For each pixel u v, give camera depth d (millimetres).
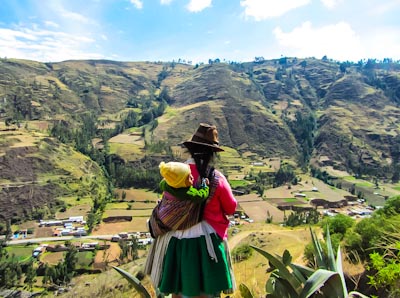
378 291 4492
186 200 2572
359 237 6523
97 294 9469
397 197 7918
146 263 2840
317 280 2293
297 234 21375
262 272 7492
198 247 2598
